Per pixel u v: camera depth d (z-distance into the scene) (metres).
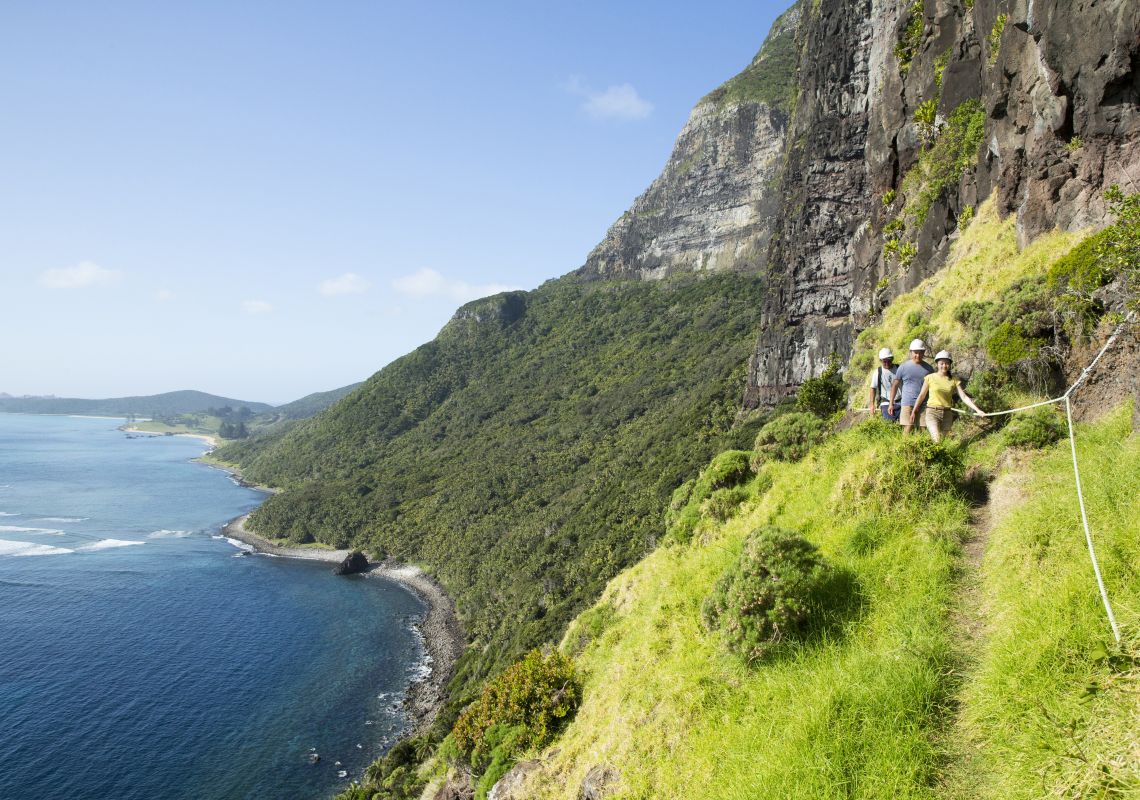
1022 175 15.05
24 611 74.50
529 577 71.88
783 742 5.99
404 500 122.12
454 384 191.88
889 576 7.56
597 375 160.12
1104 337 9.14
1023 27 15.49
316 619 75.75
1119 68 10.90
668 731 8.01
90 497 151.25
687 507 15.67
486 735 14.53
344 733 49.38
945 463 8.94
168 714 52.19
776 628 7.62
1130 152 11.11
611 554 63.06
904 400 10.36
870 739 5.43
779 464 14.34
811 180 64.19
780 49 190.50
